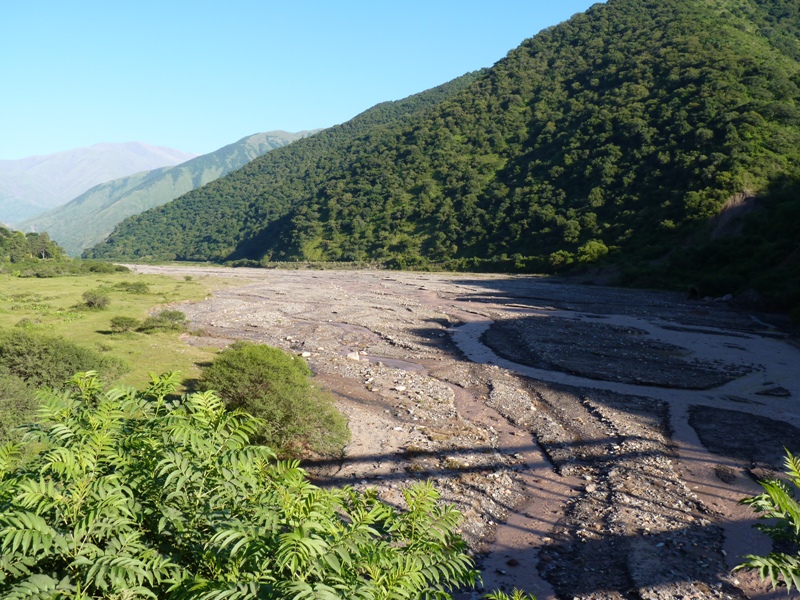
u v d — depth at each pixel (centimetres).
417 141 12494
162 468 353
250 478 363
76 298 3966
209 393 432
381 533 380
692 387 1950
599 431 1459
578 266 6762
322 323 3259
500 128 11544
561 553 864
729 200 6259
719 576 802
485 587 761
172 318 2922
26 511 304
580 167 8662
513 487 1116
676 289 5191
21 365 1320
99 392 431
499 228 8881
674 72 9131
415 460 1221
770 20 10906
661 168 7569
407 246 9744
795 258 4612
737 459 1276
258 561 301
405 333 2970
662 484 1134
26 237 10581
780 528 427
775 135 6975
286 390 1216
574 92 11231
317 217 12188
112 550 302
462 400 1748
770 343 2802
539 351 2500
